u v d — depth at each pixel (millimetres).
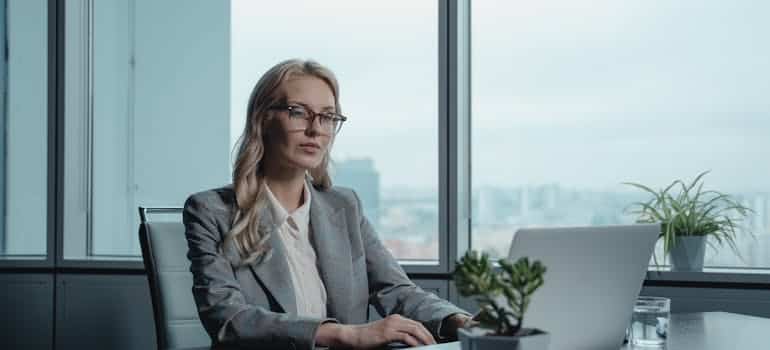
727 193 2977
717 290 2879
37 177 3633
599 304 1277
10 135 3652
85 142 3580
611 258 1270
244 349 1587
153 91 3568
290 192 1967
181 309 1952
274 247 1851
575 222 3168
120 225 3574
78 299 3467
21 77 3639
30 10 3623
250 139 1909
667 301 1457
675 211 2955
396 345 1542
